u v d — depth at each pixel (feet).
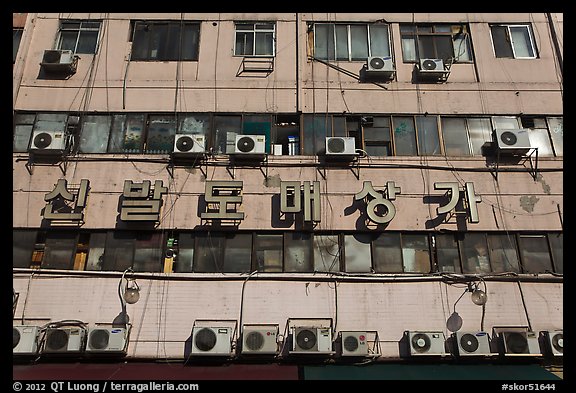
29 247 47.24
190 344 43.80
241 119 52.54
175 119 52.37
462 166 50.93
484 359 44.06
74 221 47.88
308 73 54.54
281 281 46.03
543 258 48.44
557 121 53.47
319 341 42.60
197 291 45.47
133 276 45.83
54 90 52.95
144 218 47.09
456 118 53.47
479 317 45.39
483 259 48.21
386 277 46.34
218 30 56.13
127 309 44.73
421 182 50.16
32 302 44.68
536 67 55.47
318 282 46.09
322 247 48.16
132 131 51.85
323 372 41.60
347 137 50.55
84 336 43.24
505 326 45.16
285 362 43.68
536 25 57.16
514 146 50.19
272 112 52.85
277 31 56.24
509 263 48.14
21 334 41.91
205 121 52.39
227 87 53.62
